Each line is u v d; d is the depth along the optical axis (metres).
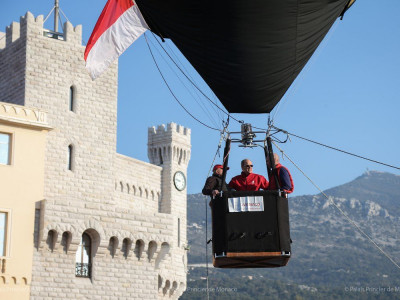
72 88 79.19
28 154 65.88
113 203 80.00
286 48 30.56
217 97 33.03
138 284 71.38
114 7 43.41
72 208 67.50
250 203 28.91
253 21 29.56
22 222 64.69
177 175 121.12
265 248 28.67
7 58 79.19
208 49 30.86
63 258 66.69
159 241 72.69
